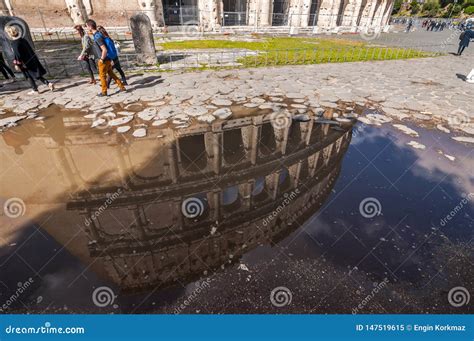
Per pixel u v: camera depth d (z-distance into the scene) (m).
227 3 33.25
